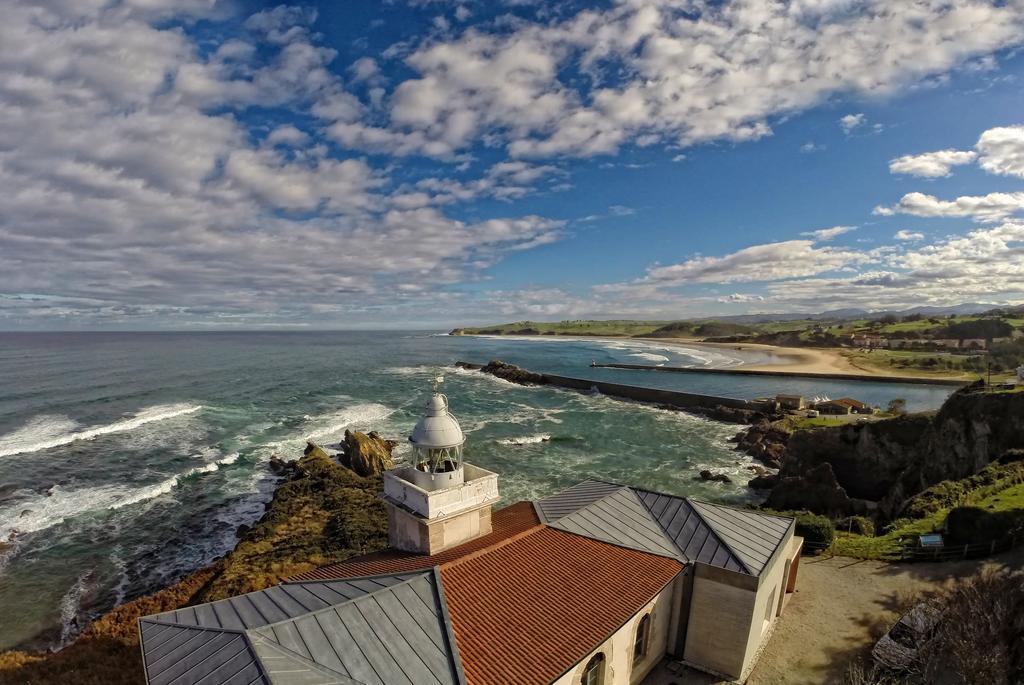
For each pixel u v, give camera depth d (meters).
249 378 114.81
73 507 44.41
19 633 28.66
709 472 53.66
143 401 86.31
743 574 18.08
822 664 19.31
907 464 47.88
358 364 151.88
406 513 18.70
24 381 102.62
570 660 14.13
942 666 17.17
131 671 23.86
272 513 42.22
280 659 12.12
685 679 18.81
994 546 25.91
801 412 74.75
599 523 20.80
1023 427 39.75
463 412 82.75
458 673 12.91
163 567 35.59
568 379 109.12
